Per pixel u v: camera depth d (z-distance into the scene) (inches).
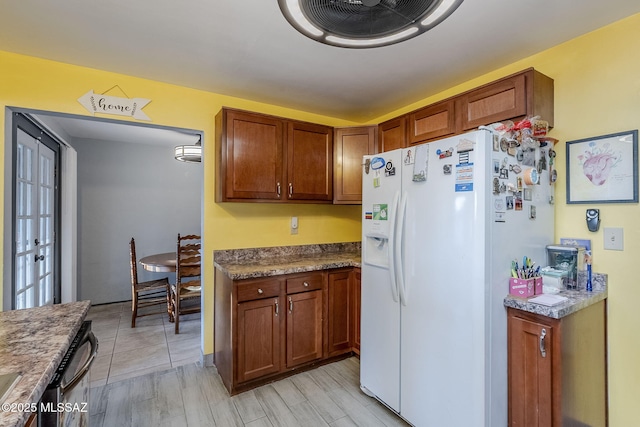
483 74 88.4
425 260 67.4
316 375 96.1
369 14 52.1
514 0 57.1
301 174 105.7
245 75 89.7
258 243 111.7
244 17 62.9
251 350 87.7
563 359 54.4
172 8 60.1
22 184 101.7
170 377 95.7
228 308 87.9
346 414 77.8
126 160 176.4
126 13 61.7
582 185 69.7
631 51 62.9
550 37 69.9
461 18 62.4
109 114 87.9
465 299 59.6
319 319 99.3
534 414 57.0
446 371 63.0
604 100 66.5
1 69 76.5
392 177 76.2
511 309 60.4
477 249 57.8
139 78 91.8
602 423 64.6
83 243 165.5
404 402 72.4
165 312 157.6
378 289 80.2
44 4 58.7
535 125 66.2
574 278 66.6
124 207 176.1
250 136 96.6
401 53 76.6
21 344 39.6
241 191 95.0
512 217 62.4
